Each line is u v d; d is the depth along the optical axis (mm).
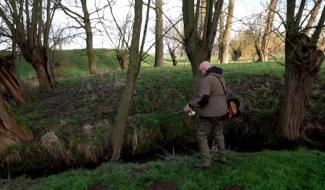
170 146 10727
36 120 11508
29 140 9773
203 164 6465
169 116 11266
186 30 8328
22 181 7453
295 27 8914
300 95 9391
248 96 12188
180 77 14812
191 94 12734
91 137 10023
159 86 13727
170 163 7059
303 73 9148
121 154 10078
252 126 10844
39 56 15281
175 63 27375
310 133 10047
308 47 8922
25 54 15070
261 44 23094
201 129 6297
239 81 13492
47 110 12555
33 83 19609
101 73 19578
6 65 13297
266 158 6840
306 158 6832
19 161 9250
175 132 10953
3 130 9266
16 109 13117
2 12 13781
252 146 10375
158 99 12547
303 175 6141
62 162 9586
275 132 10148
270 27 13445
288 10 8945
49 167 9453
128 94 8969
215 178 6098
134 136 10273
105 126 10578
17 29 14117
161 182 6105
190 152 10086
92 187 6180
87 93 14227
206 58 8375
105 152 9828
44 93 15727
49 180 7023
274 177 5953
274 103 11719
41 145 9539
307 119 10484
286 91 9625
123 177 6426
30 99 14117
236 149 10234
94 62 21109
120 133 9109
